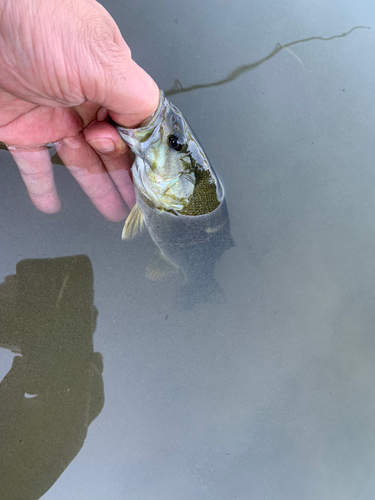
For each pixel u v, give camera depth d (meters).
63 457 0.25
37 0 0.19
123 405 0.26
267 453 0.26
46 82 0.20
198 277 0.28
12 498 0.24
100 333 0.27
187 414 0.26
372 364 0.27
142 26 0.29
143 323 0.27
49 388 0.26
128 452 0.25
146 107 0.22
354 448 0.26
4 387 0.25
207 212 0.26
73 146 0.25
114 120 0.22
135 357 0.27
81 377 0.26
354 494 0.25
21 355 0.26
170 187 0.25
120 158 0.25
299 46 0.30
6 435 0.25
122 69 0.20
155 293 0.27
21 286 0.26
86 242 0.27
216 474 0.25
